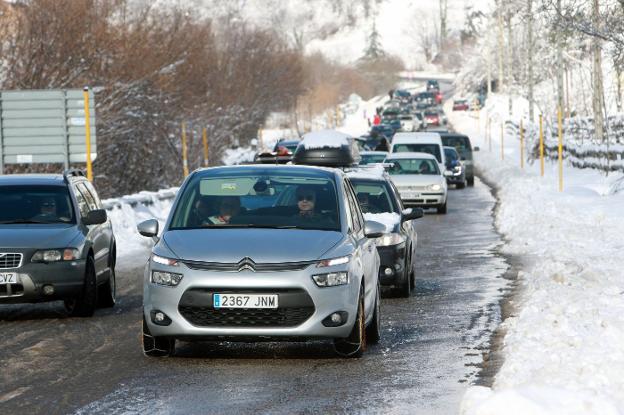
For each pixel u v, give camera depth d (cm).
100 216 3500
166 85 10694
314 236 2591
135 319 3309
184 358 2583
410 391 2195
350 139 5128
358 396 2150
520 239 5512
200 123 12200
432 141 9544
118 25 10450
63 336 2966
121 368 2466
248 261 2470
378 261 2952
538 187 8988
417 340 2834
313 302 2470
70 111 6806
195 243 2541
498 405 1684
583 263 4103
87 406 2078
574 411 1680
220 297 2453
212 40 14488
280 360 2555
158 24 12500
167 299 2478
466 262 4772
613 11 8294
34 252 3269
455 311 3366
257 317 2466
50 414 2017
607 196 7638
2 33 9056
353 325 2531
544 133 16000
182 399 2131
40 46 9075
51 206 3525
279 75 18688
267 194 2750
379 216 3838
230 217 2695
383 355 2617
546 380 2038
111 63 9844
